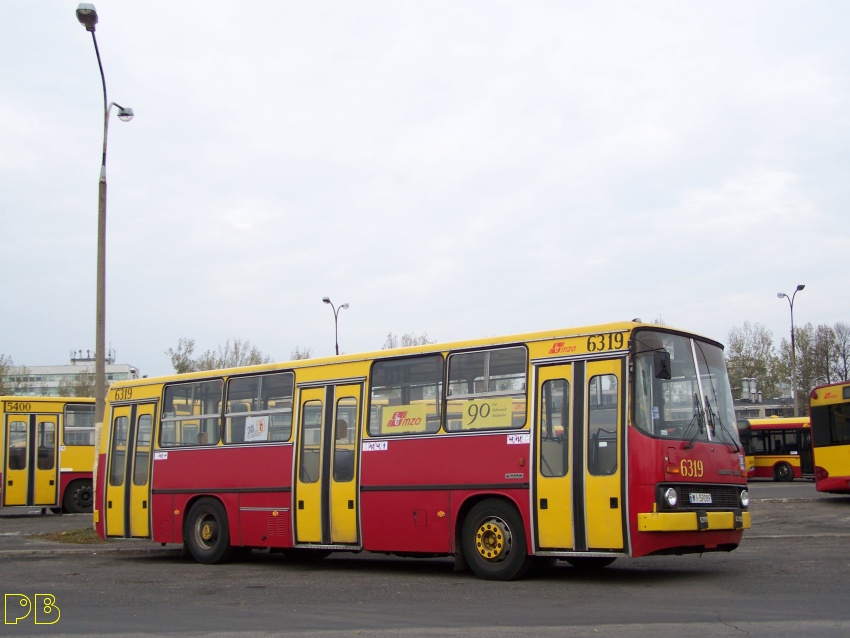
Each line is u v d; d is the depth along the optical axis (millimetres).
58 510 30391
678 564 14250
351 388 14727
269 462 15648
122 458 18359
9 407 28969
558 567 14266
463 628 9156
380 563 16188
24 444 29016
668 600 10531
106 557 17922
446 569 14734
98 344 20844
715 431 12555
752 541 17656
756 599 10398
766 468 46938
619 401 11734
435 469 13359
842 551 15375
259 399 16109
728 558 14961
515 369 12836
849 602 10016
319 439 14984
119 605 11367
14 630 9734
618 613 9758
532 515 12250
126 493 18109
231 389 16609
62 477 29500
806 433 46188
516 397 12734
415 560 16734
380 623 9641
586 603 10508
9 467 28625
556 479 12102
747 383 78188
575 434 12055
